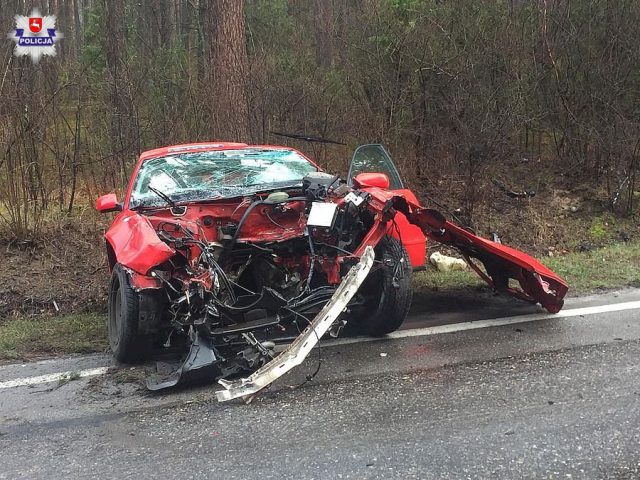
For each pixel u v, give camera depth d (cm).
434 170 955
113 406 392
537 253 823
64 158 848
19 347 527
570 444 316
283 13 1252
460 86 907
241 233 510
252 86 906
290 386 408
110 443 341
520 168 1002
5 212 755
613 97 906
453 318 556
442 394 383
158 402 395
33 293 662
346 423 349
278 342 450
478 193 912
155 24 1393
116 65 910
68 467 317
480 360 440
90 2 1528
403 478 291
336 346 488
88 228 786
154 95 924
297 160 625
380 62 949
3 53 781
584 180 952
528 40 946
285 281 487
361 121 950
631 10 909
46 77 848
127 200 546
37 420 376
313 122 945
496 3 966
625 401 362
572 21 945
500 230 865
